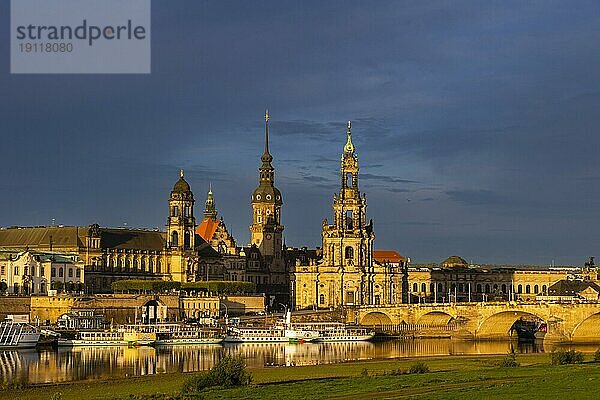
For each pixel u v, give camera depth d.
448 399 129.00
